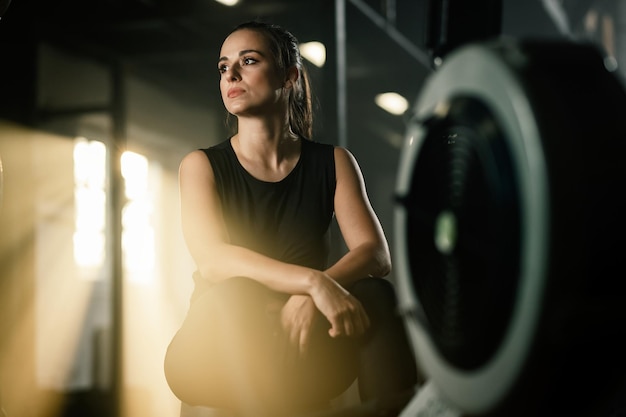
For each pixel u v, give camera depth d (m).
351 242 1.68
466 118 0.76
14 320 6.51
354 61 8.85
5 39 6.59
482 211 0.74
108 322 7.42
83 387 7.75
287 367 1.50
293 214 1.68
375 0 8.14
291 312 1.49
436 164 0.82
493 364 0.74
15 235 6.54
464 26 0.98
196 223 1.63
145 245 8.92
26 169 6.68
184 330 1.52
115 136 7.40
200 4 6.77
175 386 1.57
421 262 0.86
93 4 6.71
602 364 0.71
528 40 0.75
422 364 0.88
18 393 6.51
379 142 12.25
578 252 0.67
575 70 0.72
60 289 7.66
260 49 1.70
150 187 8.92
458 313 0.79
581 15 10.57
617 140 0.69
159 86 8.27
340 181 1.73
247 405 1.49
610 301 0.69
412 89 9.82
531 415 0.74
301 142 1.76
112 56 7.49
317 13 6.50
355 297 1.52
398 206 0.89
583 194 0.67
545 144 0.67
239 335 1.48
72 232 7.64
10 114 6.60
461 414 0.83
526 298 0.69
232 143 1.74
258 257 1.54
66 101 7.52
